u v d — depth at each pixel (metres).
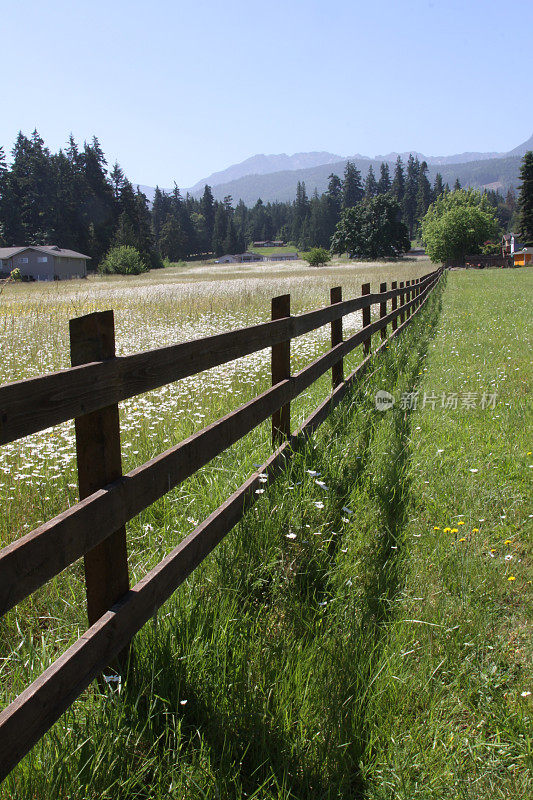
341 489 4.07
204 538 2.78
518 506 4.05
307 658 2.45
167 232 161.88
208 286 34.38
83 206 108.75
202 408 6.13
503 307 18.20
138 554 3.29
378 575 3.16
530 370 8.51
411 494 4.22
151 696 2.15
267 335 3.79
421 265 82.50
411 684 2.37
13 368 8.66
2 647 2.59
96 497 1.96
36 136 118.12
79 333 1.98
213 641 2.47
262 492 3.42
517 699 2.31
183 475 2.60
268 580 3.06
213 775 1.91
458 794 1.93
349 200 189.50
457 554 3.35
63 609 2.82
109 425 2.11
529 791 1.95
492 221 91.00
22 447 4.91
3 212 102.69
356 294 22.92
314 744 2.09
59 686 1.74
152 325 14.29
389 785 1.97
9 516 3.62
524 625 2.85
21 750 1.57
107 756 1.91
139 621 2.23
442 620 2.79
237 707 2.20
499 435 5.51
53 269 79.00
